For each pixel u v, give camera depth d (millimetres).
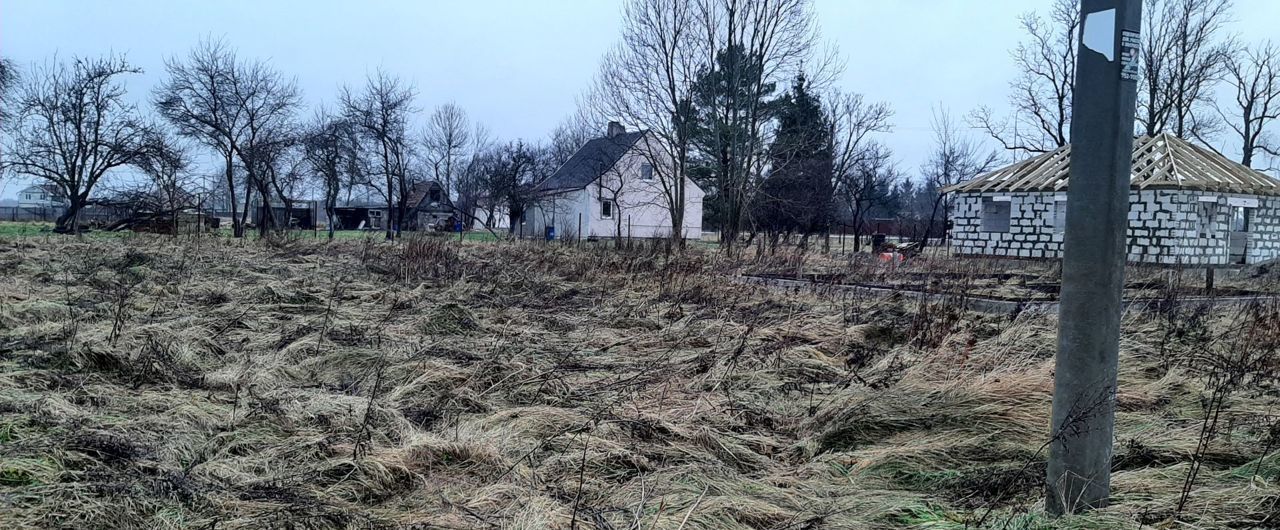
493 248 21250
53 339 6891
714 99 33344
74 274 12977
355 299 11156
